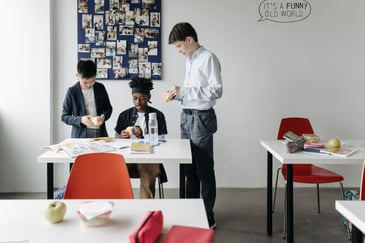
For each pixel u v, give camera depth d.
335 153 2.33
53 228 1.23
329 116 4.20
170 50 4.09
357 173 4.20
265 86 4.17
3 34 3.89
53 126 4.10
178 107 4.15
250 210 3.52
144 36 4.06
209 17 4.08
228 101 4.17
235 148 4.21
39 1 3.89
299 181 2.88
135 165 2.99
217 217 3.33
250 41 4.12
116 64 4.07
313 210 3.51
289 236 2.42
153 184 2.83
